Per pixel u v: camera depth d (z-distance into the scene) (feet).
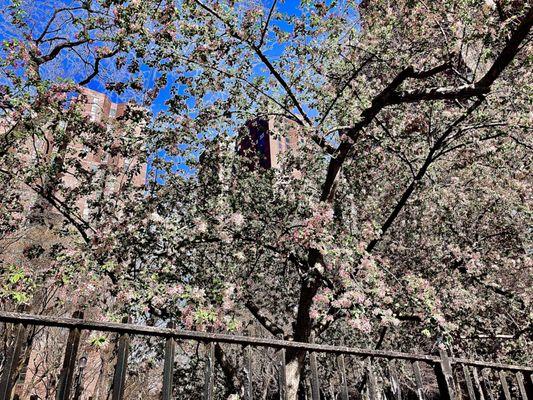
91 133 24.49
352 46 25.71
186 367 30.73
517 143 26.35
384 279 22.86
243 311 32.50
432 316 20.26
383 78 30.60
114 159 25.68
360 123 24.95
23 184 24.71
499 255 30.99
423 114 30.04
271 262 30.30
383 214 33.32
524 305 29.14
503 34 20.79
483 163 29.32
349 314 20.36
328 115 27.50
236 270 24.85
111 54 24.61
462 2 20.62
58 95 21.48
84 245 19.27
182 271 23.63
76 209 24.86
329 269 22.12
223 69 25.12
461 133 26.71
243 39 23.66
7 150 21.50
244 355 8.55
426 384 38.63
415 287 20.99
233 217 22.88
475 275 29.45
